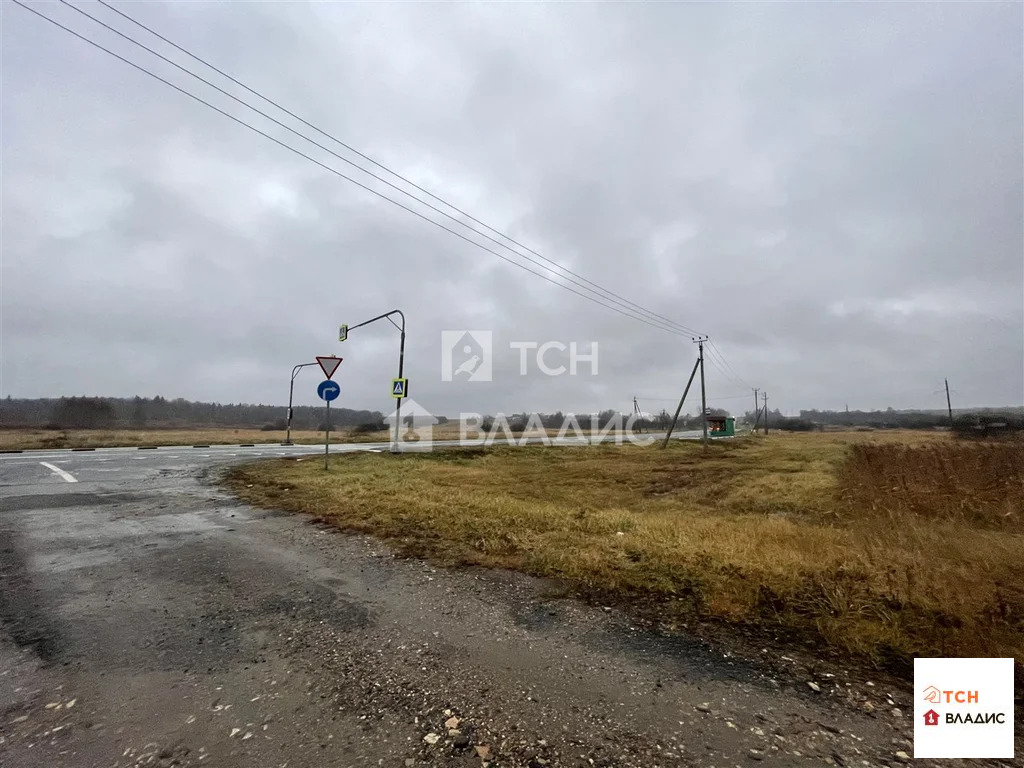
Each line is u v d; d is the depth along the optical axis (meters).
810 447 32.31
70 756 2.18
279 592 4.24
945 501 10.10
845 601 3.91
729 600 4.04
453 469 15.07
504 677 2.89
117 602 3.99
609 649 3.25
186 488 9.53
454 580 4.57
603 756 2.22
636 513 8.55
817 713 2.56
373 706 2.59
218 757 2.19
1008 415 49.22
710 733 2.39
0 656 3.08
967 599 3.96
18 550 5.43
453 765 2.15
